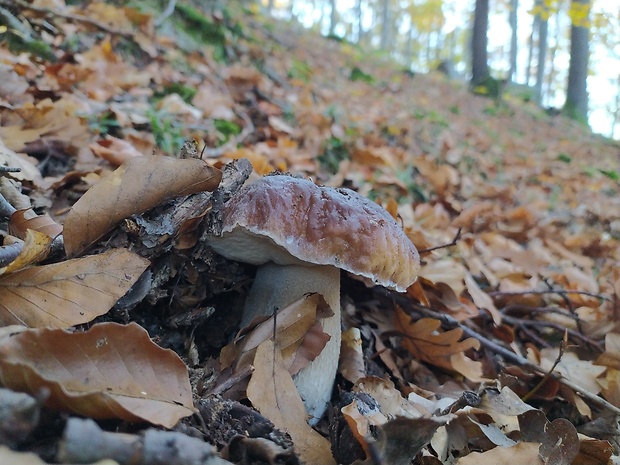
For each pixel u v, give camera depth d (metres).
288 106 0.77
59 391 0.15
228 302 0.29
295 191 0.24
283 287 0.27
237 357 0.24
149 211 0.24
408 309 0.37
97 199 0.22
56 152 0.37
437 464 0.22
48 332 0.16
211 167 0.23
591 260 0.64
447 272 0.40
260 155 0.51
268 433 0.20
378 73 2.09
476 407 0.27
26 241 0.19
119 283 0.20
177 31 0.81
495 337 0.40
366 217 0.25
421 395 0.31
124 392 0.17
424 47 6.41
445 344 0.34
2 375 0.15
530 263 0.55
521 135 1.71
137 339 0.17
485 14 2.50
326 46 2.24
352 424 0.20
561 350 0.31
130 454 0.13
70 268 0.20
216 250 0.27
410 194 0.67
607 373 0.35
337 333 0.28
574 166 1.36
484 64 2.51
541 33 4.29
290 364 0.24
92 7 0.67
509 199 0.83
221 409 0.20
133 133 0.44
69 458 0.13
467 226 0.65
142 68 0.63
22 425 0.13
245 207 0.23
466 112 1.79
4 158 0.30
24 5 0.53
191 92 0.62
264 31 1.44
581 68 2.57
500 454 0.23
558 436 0.25
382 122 0.95
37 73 0.45
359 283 0.38
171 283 0.26
